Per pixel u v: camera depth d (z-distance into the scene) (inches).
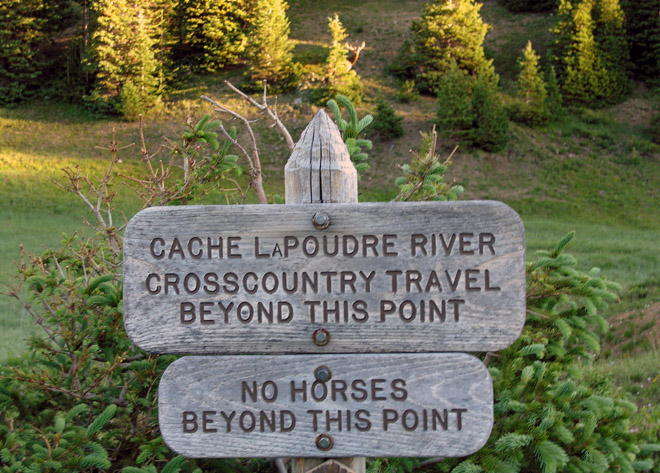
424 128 1378.0
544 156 1326.3
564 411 134.9
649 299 427.5
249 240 85.7
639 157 1321.4
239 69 1806.1
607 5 1633.9
